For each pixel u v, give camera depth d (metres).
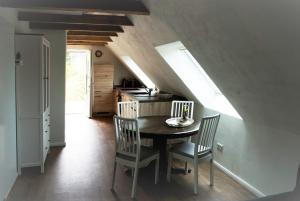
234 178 4.06
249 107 3.38
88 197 3.42
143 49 5.04
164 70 5.16
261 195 3.55
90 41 7.09
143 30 4.16
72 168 4.30
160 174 4.16
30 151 4.14
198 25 2.73
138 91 7.20
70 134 6.31
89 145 5.51
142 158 3.54
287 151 3.15
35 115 4.03
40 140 4.09
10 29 3.41
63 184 3.75
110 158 4.80
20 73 3.86
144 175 4.12
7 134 3.30
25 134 4.06
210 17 2.43
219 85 3.58
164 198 3.47
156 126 4.05
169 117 4.74
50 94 5.17
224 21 2.32
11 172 3.54
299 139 2.99
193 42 3.15
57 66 5.16
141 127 3.97
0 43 2.96
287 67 2.20
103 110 8.64
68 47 8.21
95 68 8.41
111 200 3.36
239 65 2.76
